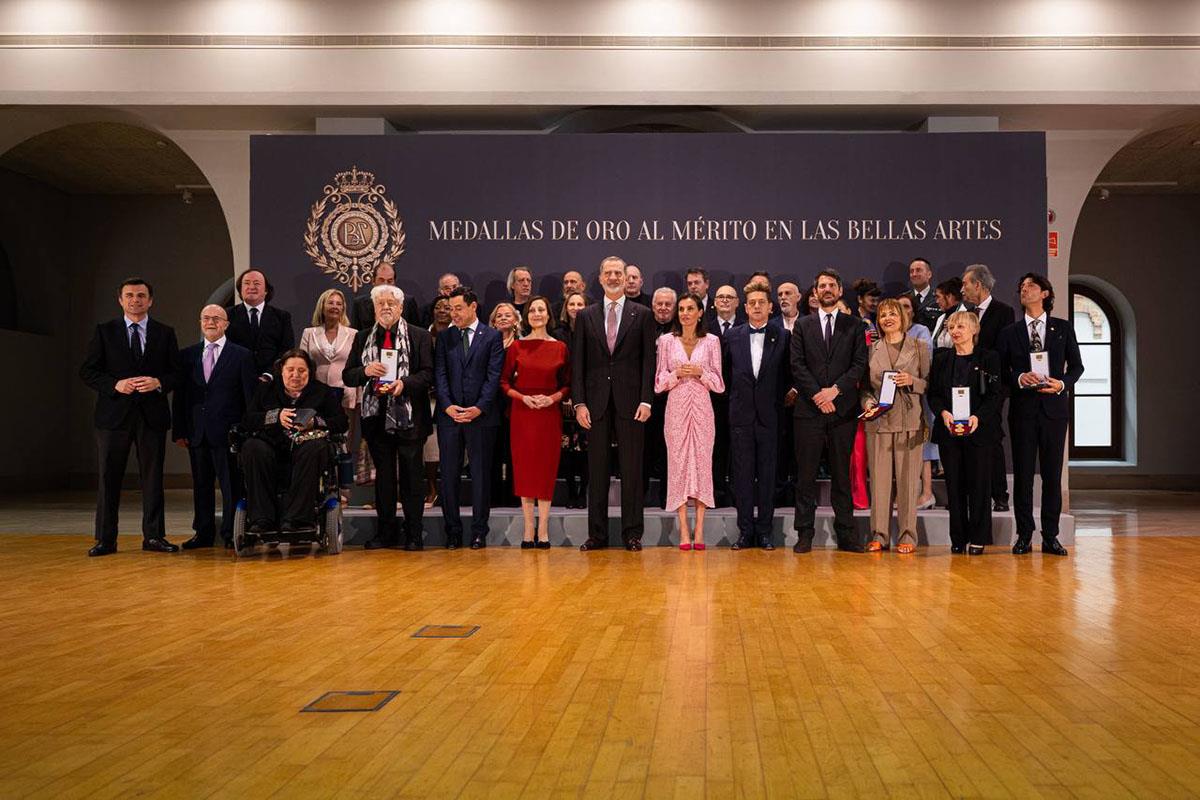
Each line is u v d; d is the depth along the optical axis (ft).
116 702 9.95
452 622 14.10
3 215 46.75
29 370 47.96
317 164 27.45
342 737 8.75
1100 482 49.67
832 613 14.78
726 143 27.32
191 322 50.67
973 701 9.89
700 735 8.77
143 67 28.60
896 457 22.56
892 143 27.14
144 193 50.47
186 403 23.12
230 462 22.93
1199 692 10.25
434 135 27.35
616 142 27.35
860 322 22.57
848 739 8.66
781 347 22.94
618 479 26.48
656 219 27.32
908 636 13.08
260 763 8.07
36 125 30.66
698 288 25.76
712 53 28.30
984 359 21.99
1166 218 49.62
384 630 13.53
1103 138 30.32
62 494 46.26
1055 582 17.95
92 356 22.27
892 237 27.12
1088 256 49.85
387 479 23.18
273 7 28.48
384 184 27.37
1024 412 22.16
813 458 22.49
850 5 28.27
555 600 15.93
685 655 11.94
